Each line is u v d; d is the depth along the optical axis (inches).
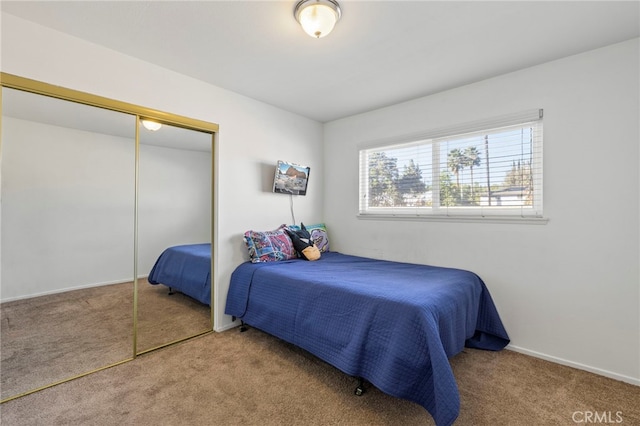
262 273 98.0
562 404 65.1
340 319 73.3
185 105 95.3
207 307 112.0
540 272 86.7
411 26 68.3
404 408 64.2
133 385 71.6
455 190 105.3
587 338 79.4
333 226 144.2
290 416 61.3
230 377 75.5
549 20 65.7
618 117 75.2
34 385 71.2
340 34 71.7
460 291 78.2
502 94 93.2
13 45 65.6
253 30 70.8
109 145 91.7
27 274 83.2
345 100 116.4
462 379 75.0
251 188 115.4
